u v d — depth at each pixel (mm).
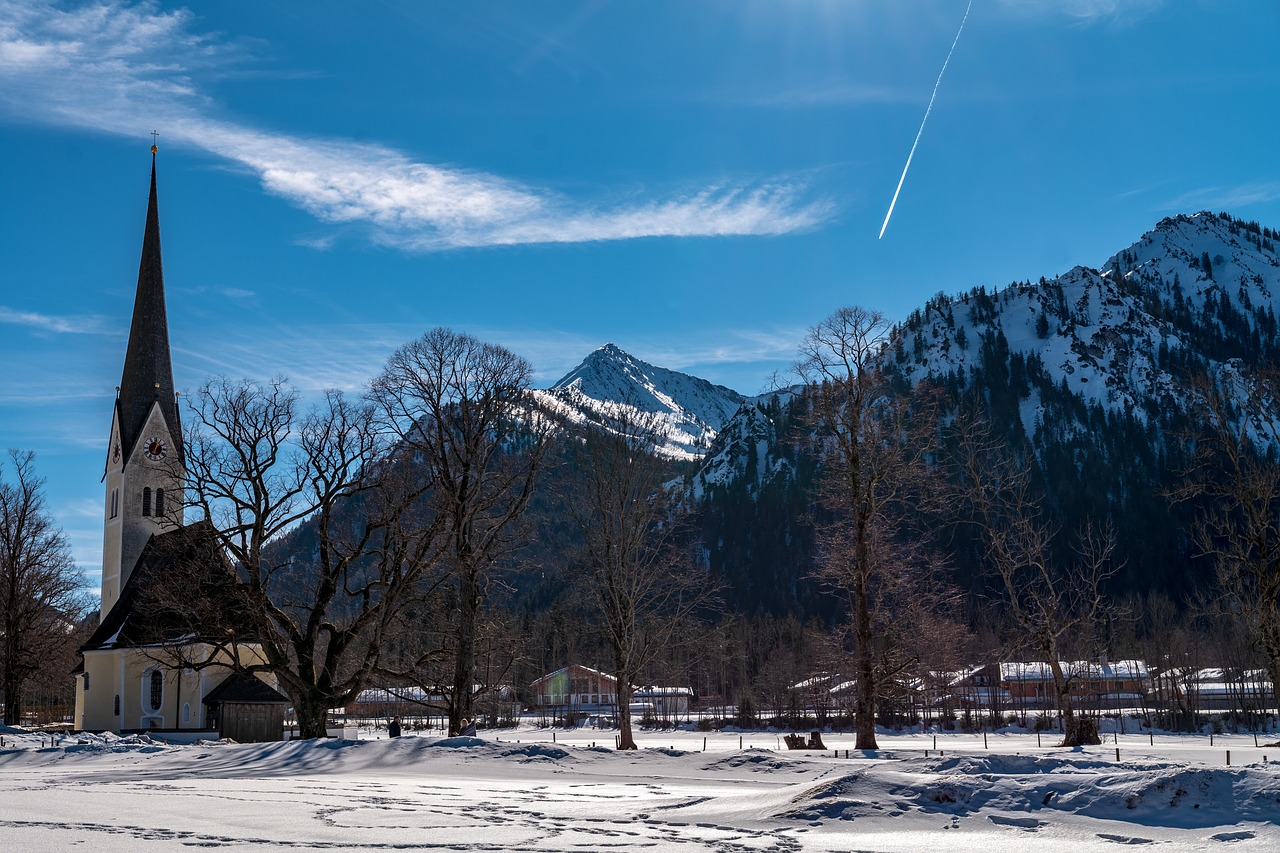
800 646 136875
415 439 55562
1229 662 112875
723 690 132375
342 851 20641
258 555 55438
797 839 22250
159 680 76562
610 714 120375
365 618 56812
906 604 50375
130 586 83625
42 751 48969
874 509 49375
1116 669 111812
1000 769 27312
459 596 57000
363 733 86750
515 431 56094
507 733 93188
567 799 29781
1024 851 20359
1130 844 20750
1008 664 120812
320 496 56844
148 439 89438
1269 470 55219
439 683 58594
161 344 91875
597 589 55688
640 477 56094
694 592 65625
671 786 33938
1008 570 64438
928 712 89812
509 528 55906
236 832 23094
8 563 90000
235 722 72938
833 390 49969
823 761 38969
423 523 59188
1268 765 23531
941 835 22391
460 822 25031
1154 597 160625
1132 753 44906
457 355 55312
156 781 36344
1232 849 19734
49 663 98750
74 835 22234
